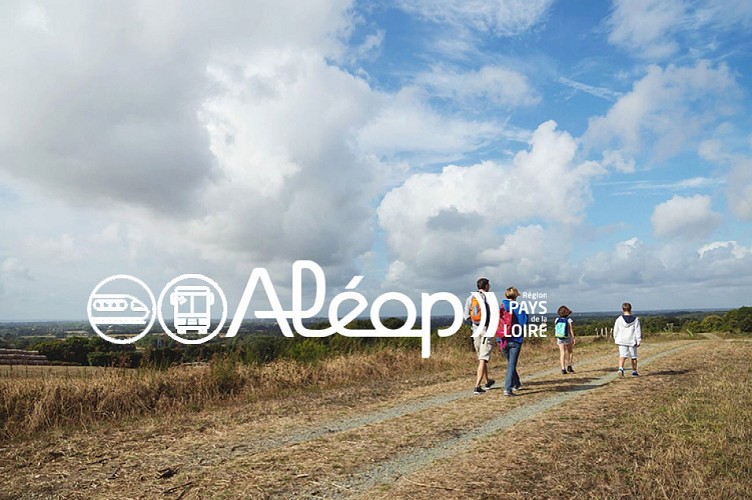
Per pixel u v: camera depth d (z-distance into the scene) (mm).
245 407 10250
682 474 5965
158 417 9414
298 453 6930
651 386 11930
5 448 7402
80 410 9133
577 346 28750
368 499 5348
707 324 58875
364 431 8078
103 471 6340
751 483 5680
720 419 8375
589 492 5453
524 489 5562
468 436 7715
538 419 8680
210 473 6191
